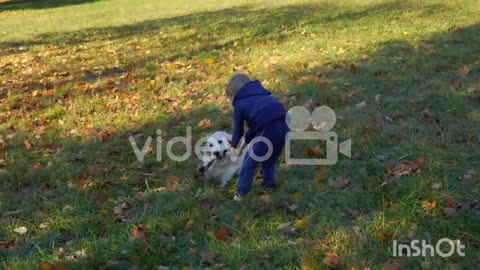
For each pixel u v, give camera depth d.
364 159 5.22
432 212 4.12
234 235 4.06
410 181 4.57
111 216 4.44
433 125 5.84
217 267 3.64
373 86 7.34
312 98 7.05
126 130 6.54
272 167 4.73
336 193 4.57
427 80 7.34
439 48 8.95
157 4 23.80
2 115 7.52
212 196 4.71
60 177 5.28
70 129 6.75
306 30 12.07
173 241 4.01
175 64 9.79
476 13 11.95
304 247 3.78
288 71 8.45
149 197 4.75
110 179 5.21
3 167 5.64
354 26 11.91
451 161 4.96
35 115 7.48
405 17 12.36
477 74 7.39
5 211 4.66
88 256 3.82
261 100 4.61
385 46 9.48
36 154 5.99
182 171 5.31
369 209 4.29
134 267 3.71
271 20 13.87
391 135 5.63
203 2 21.66
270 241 3.90
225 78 8.52
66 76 9.76
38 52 12.81
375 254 3.63
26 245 4.08
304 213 4.29
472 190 4.39
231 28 13.32
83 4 29.84
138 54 11.21
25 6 32.03
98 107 7.59
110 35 14.58
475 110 6.16
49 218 4.45
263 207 4.45
